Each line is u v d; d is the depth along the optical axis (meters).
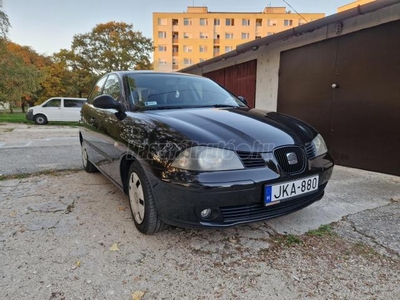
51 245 1.86
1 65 13.56
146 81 2.70
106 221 2.24
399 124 3.67
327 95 4.61
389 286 1.50
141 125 2.00
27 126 12.16
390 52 3.69
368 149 4.07
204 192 1.58
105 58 23.42
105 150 2.67
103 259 1.71
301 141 2.00
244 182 1.64
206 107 2.52
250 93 6.61
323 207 2.59
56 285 1.46
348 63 4.23
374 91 3.91
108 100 2.31
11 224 2.16
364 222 2.27
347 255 1.80
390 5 3.45
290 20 45.03
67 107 13.46
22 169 3.91
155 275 1.57
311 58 4.84
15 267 1.61
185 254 1.79
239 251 1.83
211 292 1.44
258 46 5.72
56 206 2.55
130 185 2.17
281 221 2.29
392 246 1.90
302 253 1.82
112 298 1.38
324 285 1.50
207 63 7.83
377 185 3.31
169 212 1.72
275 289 1.47
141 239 1.96
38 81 15.61
